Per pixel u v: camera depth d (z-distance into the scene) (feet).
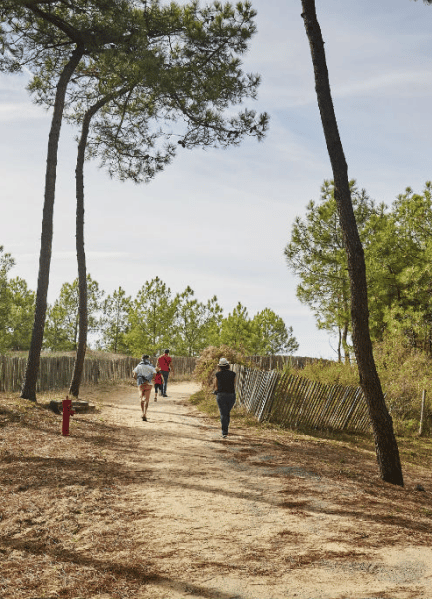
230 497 19.62
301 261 87.61
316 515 17.87
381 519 17.88
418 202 82.84
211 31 49.08
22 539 14.93
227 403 34.63
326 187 87.61
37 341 41.93
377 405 27.09
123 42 45.19
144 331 132.67
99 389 68.13
